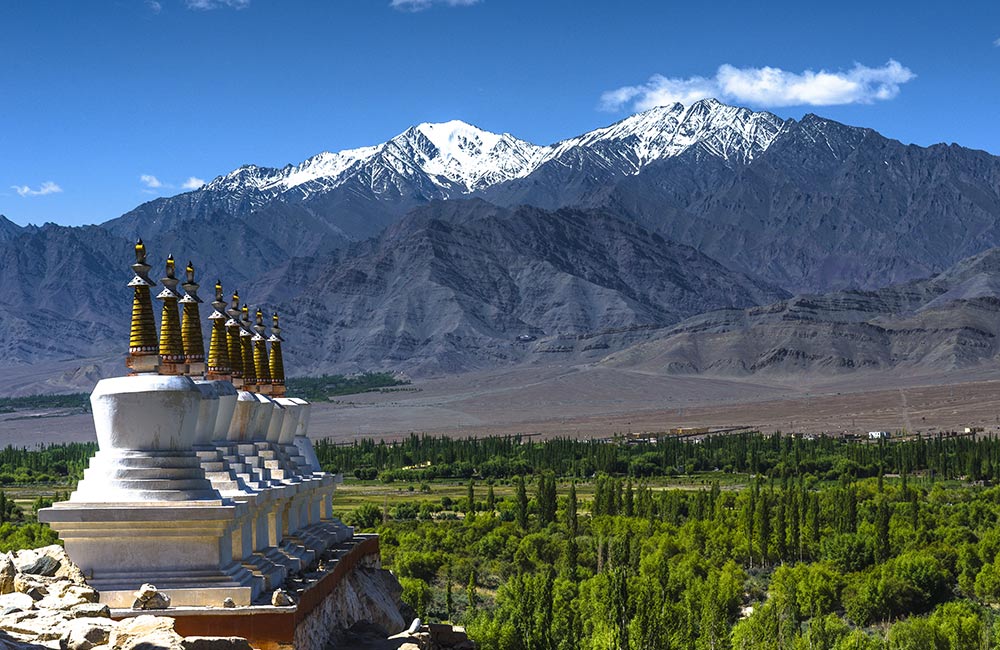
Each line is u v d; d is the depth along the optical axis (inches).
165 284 1567.4
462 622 4151.1
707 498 7849.4
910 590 5364.2
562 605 4138.8
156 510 1438.2
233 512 1457.9
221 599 1446.9
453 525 7598.4
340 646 1793.8
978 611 4990.2
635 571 5329.7
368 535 2519.7
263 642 1425.9
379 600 2230.6
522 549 6289.4
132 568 1456.7
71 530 1446.9
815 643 4325.8
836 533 6510.8
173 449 1486.2
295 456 2229.3
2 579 1338.6
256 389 2049.7
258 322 2202.3
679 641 3474.4
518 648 3243.1
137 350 1517.0
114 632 1213.7
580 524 7337.6
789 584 5413.4
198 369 1642.5
